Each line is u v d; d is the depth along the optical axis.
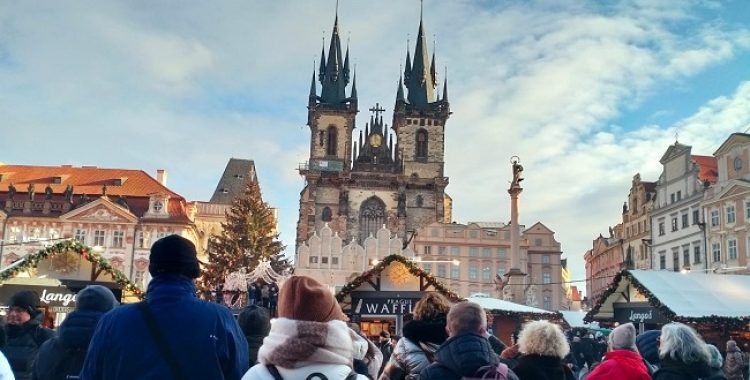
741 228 59.62
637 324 28.97
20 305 7.74
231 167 123.81
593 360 24.94
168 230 82.62
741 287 28.20
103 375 4.35
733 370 17.72
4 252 80.50
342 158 122.25
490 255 110.06
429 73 130.88
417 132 125.31
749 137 59.69
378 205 119.56
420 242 109.19
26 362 7.52
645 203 85.81
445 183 119.94
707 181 66.19
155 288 4.59
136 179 88.81
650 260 78.69
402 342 6.04
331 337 3.86
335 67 128.75
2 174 88.25
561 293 111.31
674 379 6.23
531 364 6.36
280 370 3.82
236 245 74.38
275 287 39.62
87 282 24.42
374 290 25.94
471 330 5.28
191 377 4.28
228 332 4.55
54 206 83.25
